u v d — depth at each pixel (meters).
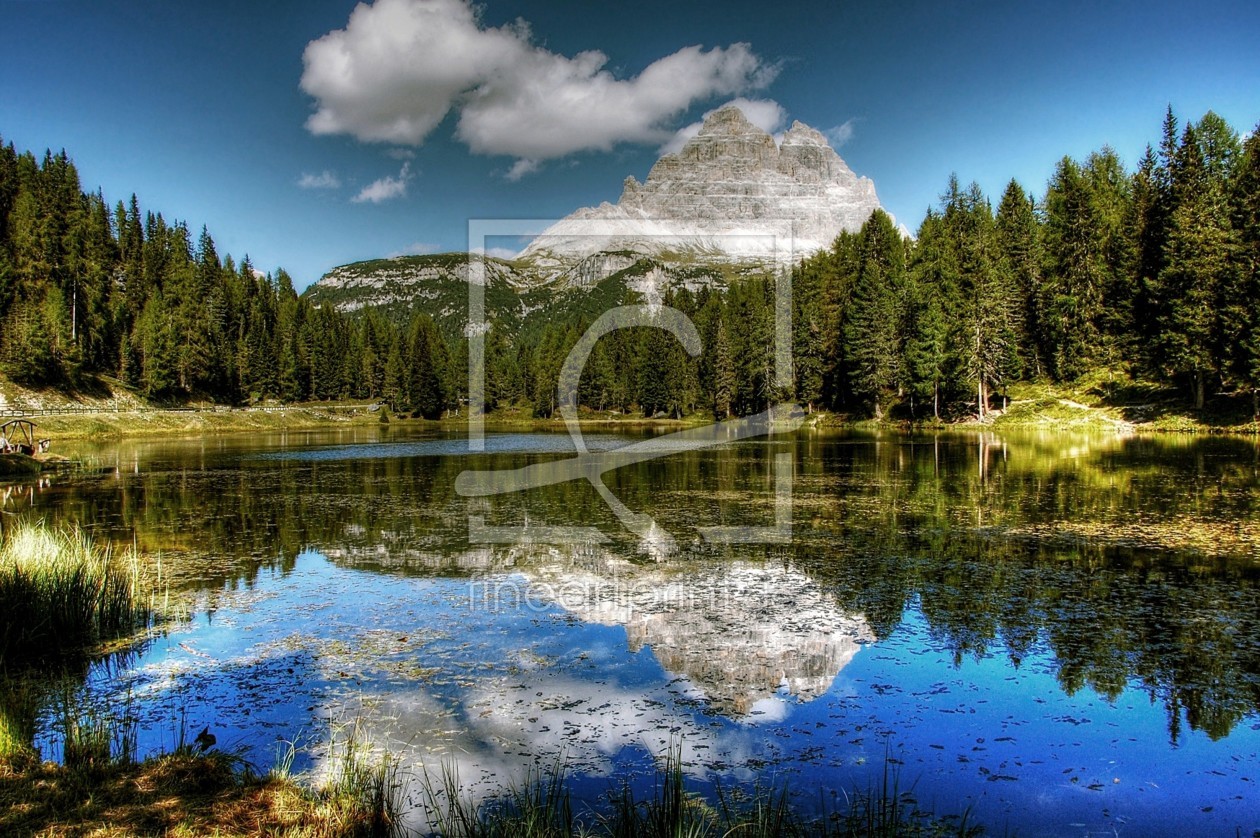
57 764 6.41
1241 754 6.93
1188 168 49.03
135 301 97.56
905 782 6.43
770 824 5.63
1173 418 43.72
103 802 5.71
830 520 19.06
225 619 11.22
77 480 29.83
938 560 14.59
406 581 13.48
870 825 5.57
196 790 6.00
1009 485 24.41
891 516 19.42
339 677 8.91
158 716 7.82
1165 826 5.78
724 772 6.60
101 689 8.55
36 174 106.00
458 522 19.53
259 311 119.69
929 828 5.70
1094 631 10.31
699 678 8.84
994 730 7.45
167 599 12.33
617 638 10.30
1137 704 8.01
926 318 55.56
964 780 6.47
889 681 8.70
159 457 41.69
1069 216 54.94
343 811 5.66
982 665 9.16
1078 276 53.12
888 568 14.02
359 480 29.83
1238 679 8.62
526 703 8.14
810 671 9.02
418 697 8.32
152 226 125.56
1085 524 17.66
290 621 11.10
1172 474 25.70
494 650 9.84
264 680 8.83
